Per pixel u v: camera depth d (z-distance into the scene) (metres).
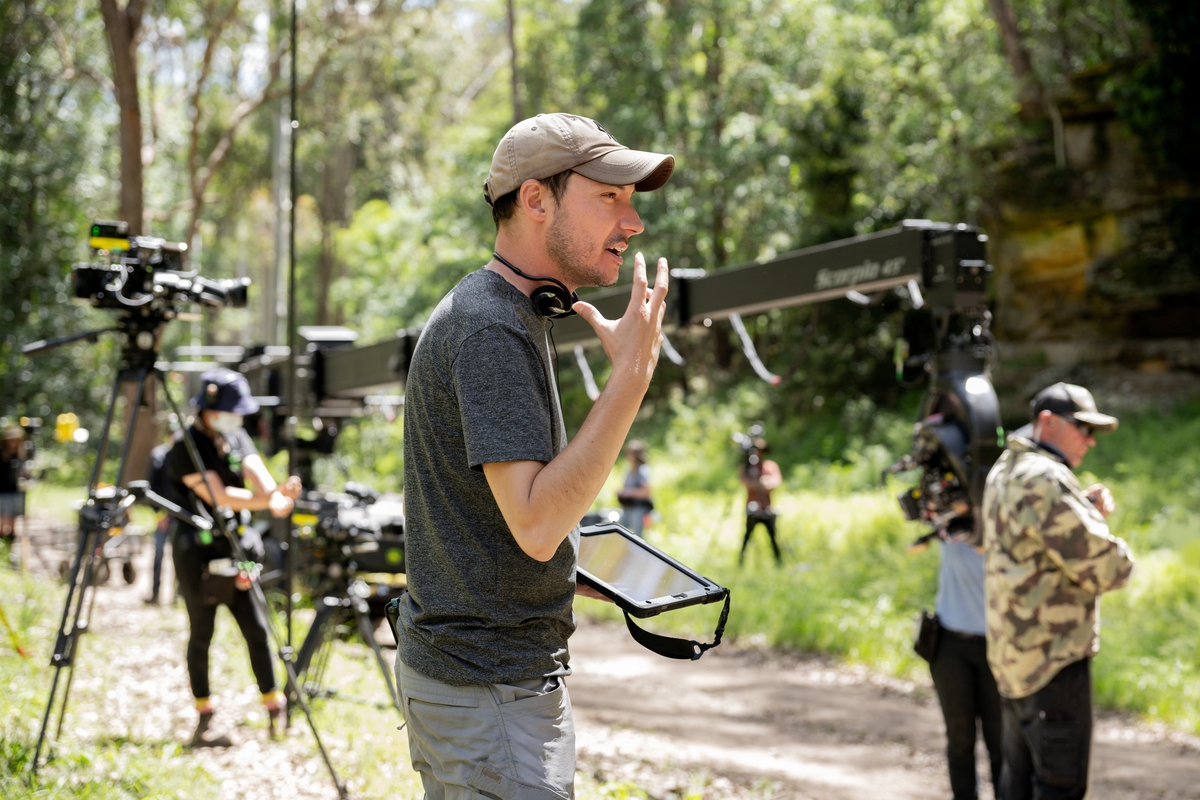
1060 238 18.88
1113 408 17.22
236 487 5.13
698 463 20.06
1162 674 7.64
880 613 9.34
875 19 20.42
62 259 23.30
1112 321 18.52
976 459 4.68
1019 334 19.53
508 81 35.62
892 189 19.83
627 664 8.39
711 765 5.70
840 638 8.81
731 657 8.69
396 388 9.76
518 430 1.82
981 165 19.20
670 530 14.66
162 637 7.48
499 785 1.90
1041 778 3.69
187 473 4.99
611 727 6.43
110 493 4.35
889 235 5.64
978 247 5.32
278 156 22.14
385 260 34.50
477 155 27.67
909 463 4.91
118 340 4.64
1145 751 6.39
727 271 6.96
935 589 9.93
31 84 23.36
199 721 5.05
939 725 6.77
